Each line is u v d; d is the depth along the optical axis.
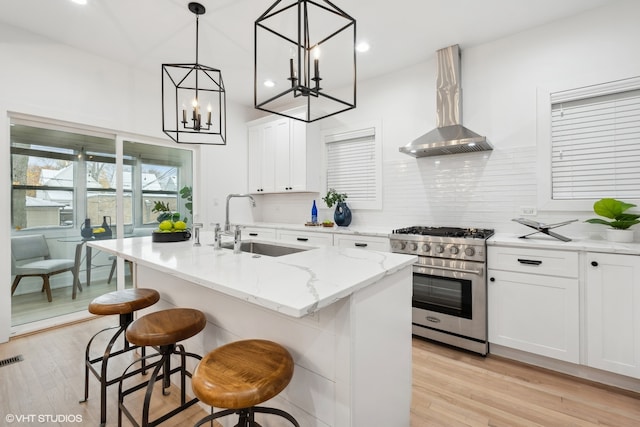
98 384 1.95
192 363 1.82
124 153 3.42
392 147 3.43
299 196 4.38
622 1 2.24
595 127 2.38
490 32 2.67
